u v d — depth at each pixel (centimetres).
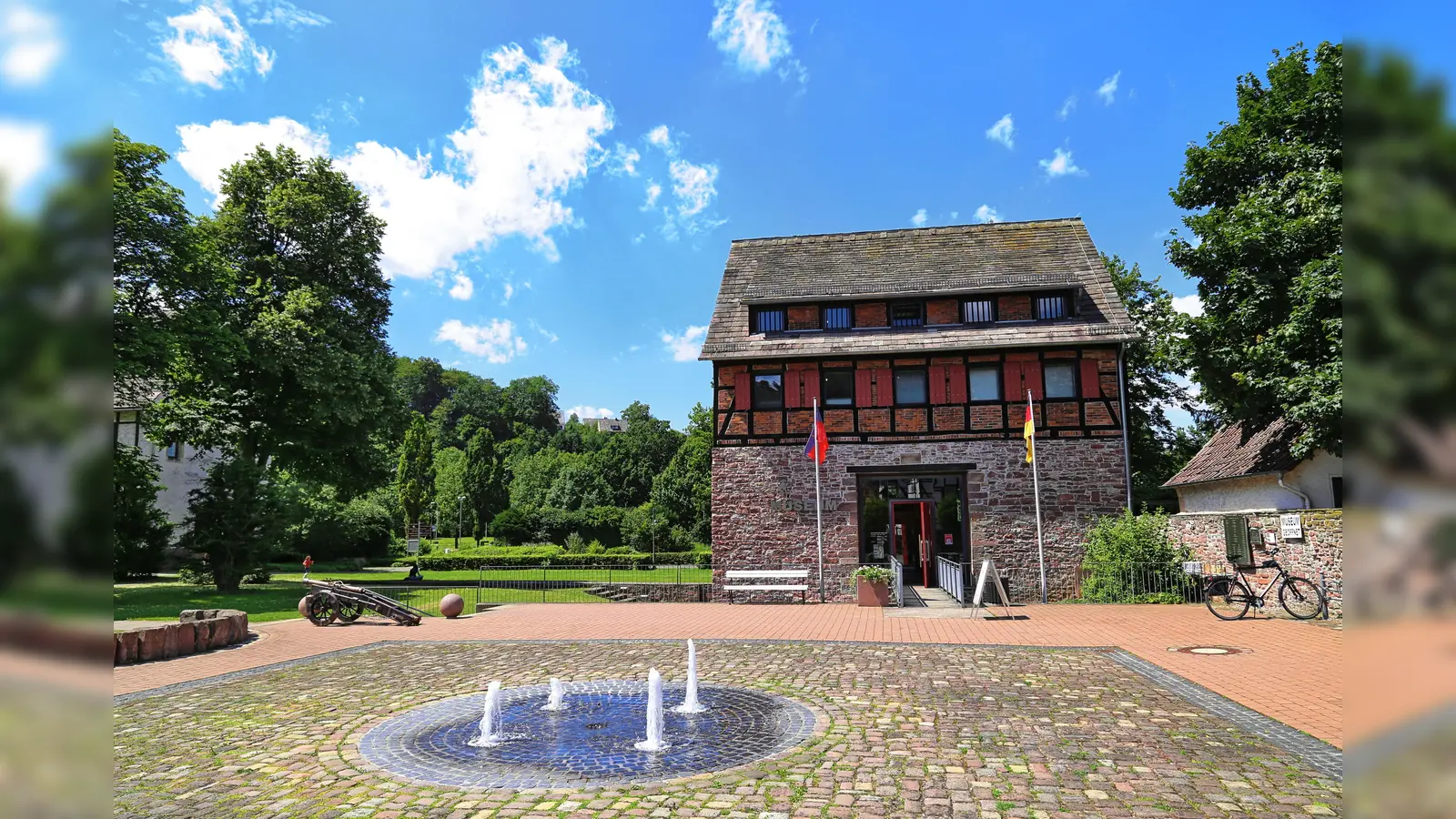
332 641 1470
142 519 2948
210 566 2677
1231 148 1784
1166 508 3136
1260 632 1327
